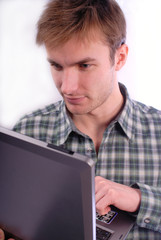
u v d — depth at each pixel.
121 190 0.91
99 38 0.76
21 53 2.12
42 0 1.93
